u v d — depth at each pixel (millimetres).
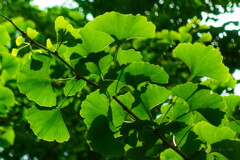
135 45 1452
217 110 792
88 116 795
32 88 808
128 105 787
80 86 804
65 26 789
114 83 777
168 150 785
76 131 1602
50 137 845
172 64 1412
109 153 789
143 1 1736
